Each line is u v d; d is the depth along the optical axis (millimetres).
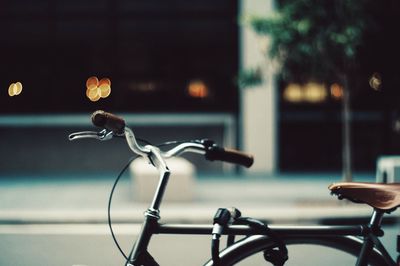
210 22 16062
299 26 9789
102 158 16141
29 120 16109
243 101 15859
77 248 7273
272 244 2814
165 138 16219
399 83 11344
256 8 15641
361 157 16312
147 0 16078
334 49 10070
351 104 16188
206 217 9258
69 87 16203
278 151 16234
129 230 8469
